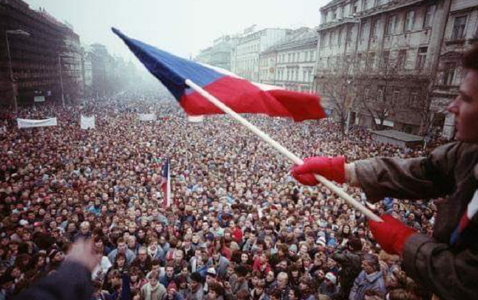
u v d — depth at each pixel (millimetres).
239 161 18969
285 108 2387
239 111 2404
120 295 6195
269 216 9953
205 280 7004
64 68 77562
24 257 6457
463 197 977
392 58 33656
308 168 1436
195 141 25484
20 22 54625
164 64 2480
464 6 25484
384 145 27156
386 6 34406
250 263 7270
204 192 12781
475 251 864
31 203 10945
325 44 47906
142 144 23375
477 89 873
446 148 1179
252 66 83312
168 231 8984
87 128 28734
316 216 10117
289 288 6031
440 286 882
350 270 5566
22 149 19547
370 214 1303
